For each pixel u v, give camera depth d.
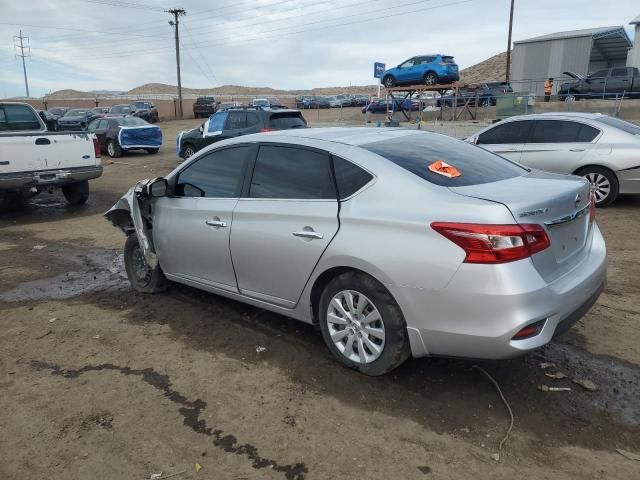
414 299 3.28
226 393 3.63
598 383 3.62
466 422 3.24
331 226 3.65
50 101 65.38
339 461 2.94
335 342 3.84
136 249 5.52
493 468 2.85
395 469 2.86
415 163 3.64
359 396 3.54
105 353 4.27
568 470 2.82
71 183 10.01
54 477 2.88
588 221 3.79
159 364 4.06
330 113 38.56
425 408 3.39
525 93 20.70
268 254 4.05
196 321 4.82
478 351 3.16
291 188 4.00
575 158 8.88
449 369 3.83
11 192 9.86
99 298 5.51
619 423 3.19
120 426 3.30
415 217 3.28
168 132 35.19
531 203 3.18
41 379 3.89
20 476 2.89
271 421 3.31
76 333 4.66
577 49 31.38
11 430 3.29
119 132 19.86
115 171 16.28
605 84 22.70
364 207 3.53
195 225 4.65
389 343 3.49
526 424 3.21
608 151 8.62
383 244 3.37
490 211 3.08
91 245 7.78
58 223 9.36
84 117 27.72
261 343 4.35
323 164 3.86
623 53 35.56
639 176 8.47
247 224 4.18
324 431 3.20
